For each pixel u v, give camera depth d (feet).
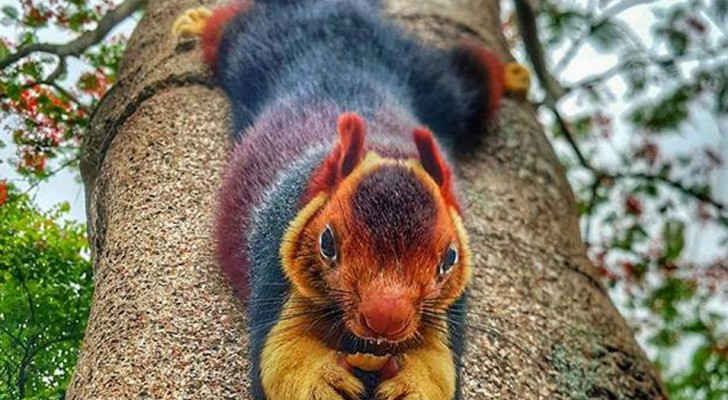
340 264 0.92
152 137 1.75
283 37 1.75
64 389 1.72
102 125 1.95
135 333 1.34
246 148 1.44
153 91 1.87
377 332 0.89
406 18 2.18
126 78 2.01
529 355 1.40
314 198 0.99
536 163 1.85
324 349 1.00
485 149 1.82
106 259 1.54
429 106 1.74
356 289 0.91
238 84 1.75
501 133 1.87
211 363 1.28
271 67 1.70
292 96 1.53
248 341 1.22
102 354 1.34
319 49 1.69
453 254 0.95
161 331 1.34
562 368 1.41
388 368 1.02
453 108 1.78
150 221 1.56
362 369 1.01
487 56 1.88
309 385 0.98
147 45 2.07
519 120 1.93
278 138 1.39
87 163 1.96
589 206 3.17
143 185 1.64
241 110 1.70
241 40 1.80
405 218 0.91
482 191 1.71
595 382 1.43
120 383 1.27
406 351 1.01
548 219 1.73
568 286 1.59
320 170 1.02
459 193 1.46
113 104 1.97
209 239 1.48
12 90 2.52
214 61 1.85
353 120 0.97
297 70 1.64
